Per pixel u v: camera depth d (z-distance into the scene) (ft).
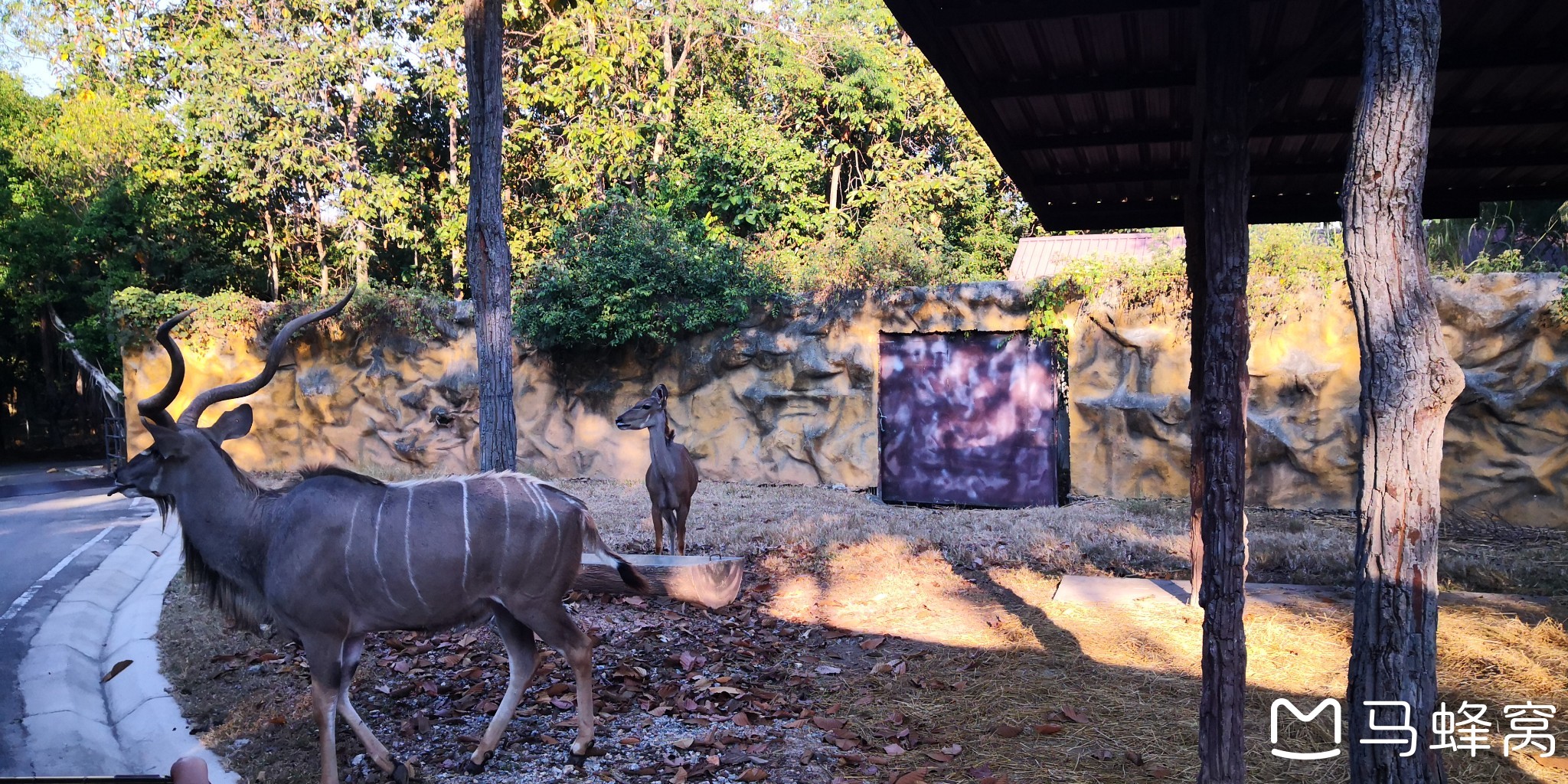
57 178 63.00
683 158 55.42
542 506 13.44
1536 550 25.21
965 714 15.42
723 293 38.86
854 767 13.47
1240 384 11.84
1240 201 12.32
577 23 51.60
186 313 12.91
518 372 43.37
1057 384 34.81
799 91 60.03
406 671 17.48
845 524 29.68
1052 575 24.25
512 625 13.94
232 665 18.07
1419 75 8.30
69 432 81.20
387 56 55.57
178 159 58.75
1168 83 17.61
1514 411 28.68
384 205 54.03
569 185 51.34
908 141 63.05
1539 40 16.15
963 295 35.55
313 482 13.17
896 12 14.10
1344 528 28.04
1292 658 17.47
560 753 13.99
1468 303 29.27
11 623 20.97
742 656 18.47
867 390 37.40
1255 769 13.34
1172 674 16.97
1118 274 33.42
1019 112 19.58
